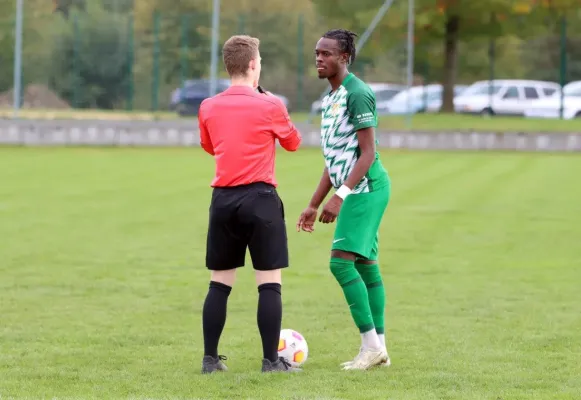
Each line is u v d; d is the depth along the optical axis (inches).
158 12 2610.7
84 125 2534.5
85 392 456.4
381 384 470.6
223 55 503.5
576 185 1642.5
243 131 486.3
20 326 628.4
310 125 2571.4
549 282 800.3
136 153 2332.7
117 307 694.5
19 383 477.1
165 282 794.2
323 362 531.2
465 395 448.8
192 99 2591.0
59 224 1137.4
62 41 2536.9
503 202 1389.0
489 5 3024.1
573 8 3085.6
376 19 2529.5
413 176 1790.1
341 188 493.0
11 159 2106.3
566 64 2797.7
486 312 677.9
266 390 454.0
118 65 2564.0
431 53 3230.8
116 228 1107.9
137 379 483.5
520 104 2994.6
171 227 1117.7
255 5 3083.2
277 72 2608.3
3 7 2496.3
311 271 852.6
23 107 2519.7
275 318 490.0
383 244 1008.9
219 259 495.2
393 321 647.8
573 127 2763.3
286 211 1255.5
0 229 1095.0
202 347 569.3
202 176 1754.4
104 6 2556.6
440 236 1064.8
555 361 528.1
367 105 494.9
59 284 782.5
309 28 2623.0
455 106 2987.2
